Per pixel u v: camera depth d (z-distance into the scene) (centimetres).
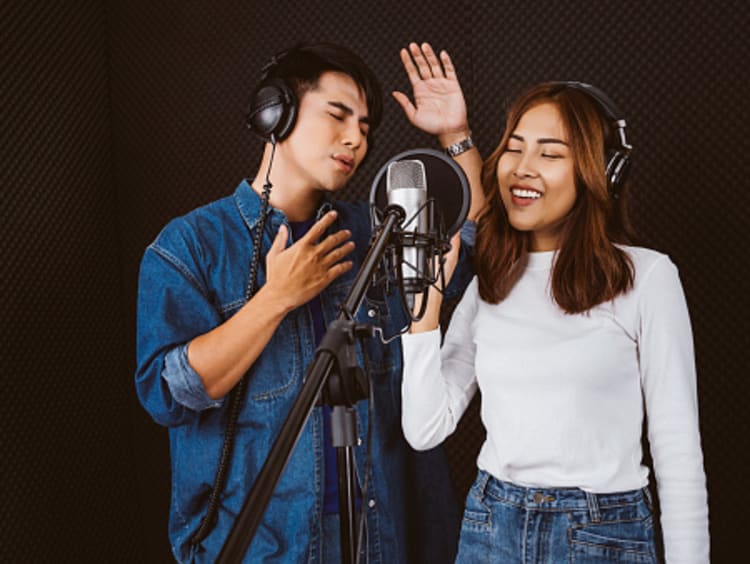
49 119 236
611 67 224
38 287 231
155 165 257
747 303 221
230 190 251
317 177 158
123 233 259
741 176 219
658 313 136
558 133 148
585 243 144
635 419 138
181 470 158
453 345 164
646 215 225
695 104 220
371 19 239
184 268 155
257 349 145
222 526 156
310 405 90
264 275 160
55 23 238
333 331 99
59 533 234
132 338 258
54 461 233
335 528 161
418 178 131
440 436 156
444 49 235
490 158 158
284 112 155
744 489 223
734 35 216
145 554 260
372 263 113
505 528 139
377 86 164
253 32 247
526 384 141
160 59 254
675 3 219
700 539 129
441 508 180
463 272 179
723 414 224
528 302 149
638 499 135
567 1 226
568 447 135
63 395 237
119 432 255
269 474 79
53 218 237
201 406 147
